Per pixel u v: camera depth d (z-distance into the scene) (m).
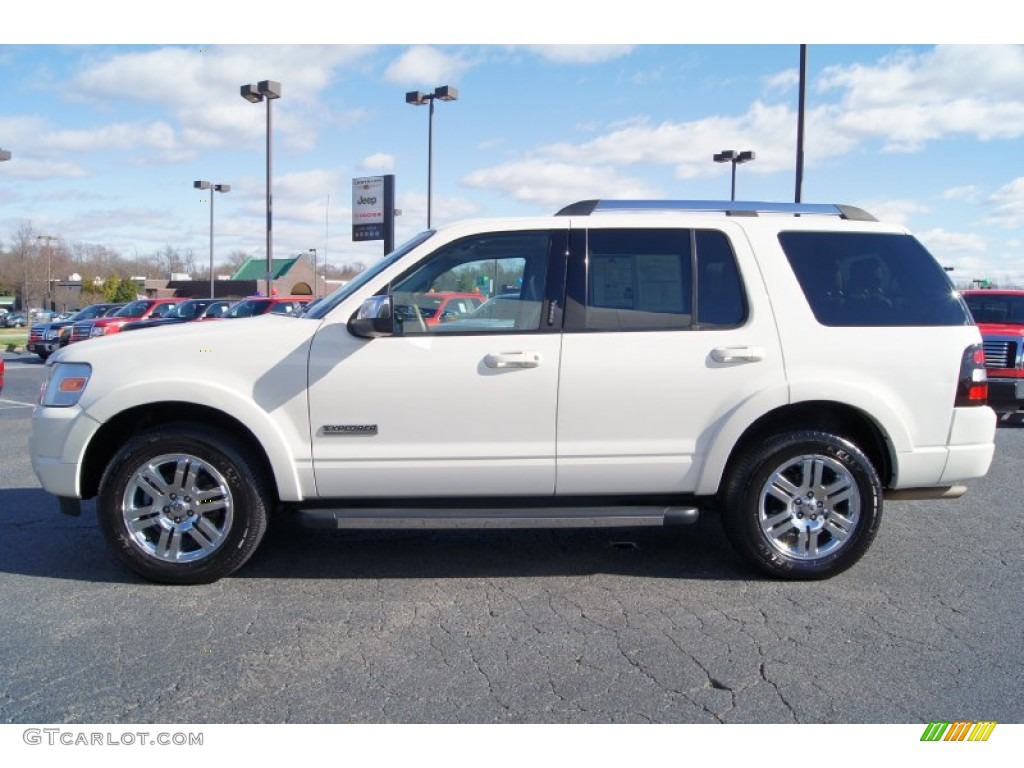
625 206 4.80
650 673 3.61
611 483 4.57
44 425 4.52
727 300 4.58
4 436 10.16
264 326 4.54
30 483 7.25
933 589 4.60
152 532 4.67
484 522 4.62
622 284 4.59
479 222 4.64
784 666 3.67
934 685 3.50
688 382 4.49
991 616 4.22
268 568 4.98
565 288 4.56
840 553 4.64
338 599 4.47
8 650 3.84
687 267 4.61
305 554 5.25
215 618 4.21
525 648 3.86
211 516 4.62
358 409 4.46
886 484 4.77
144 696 3.42
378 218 29.61
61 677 3.58
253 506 4.57
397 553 5.28
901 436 4.56
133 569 4.59
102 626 4.11
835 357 4.53
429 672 3.62
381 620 4.19
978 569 4.93
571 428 4.50
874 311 4.62
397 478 4.50
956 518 6.07
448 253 4.61
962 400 4.62
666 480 4.57
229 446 4.51
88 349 4.58
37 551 5.28
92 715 3.28
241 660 3.74
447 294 4.59
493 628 4.09
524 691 3.45
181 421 4.63
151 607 4.35
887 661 3.72
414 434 4.48
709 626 4.10
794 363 4.52
